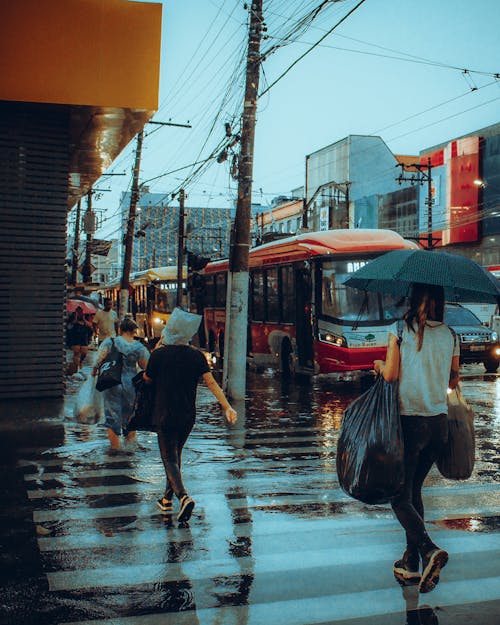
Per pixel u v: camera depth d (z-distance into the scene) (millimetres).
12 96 11914
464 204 55094
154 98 12492
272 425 10812
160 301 33781
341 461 4605
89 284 38875
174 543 5242
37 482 7039
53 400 12578
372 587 4430
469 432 4738
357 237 16141
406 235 61750
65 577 4547
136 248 110500
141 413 6039
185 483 7102
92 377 8930
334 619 3955
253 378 18484
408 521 4398
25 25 11945
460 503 6383
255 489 6867
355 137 70188
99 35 12258
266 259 19141
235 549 5125
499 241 52281
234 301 14141
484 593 4340
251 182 14422
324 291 15805
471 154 54562
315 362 15945
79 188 21719
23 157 12656
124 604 4133
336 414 11992
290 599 4230
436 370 4484
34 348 12695
